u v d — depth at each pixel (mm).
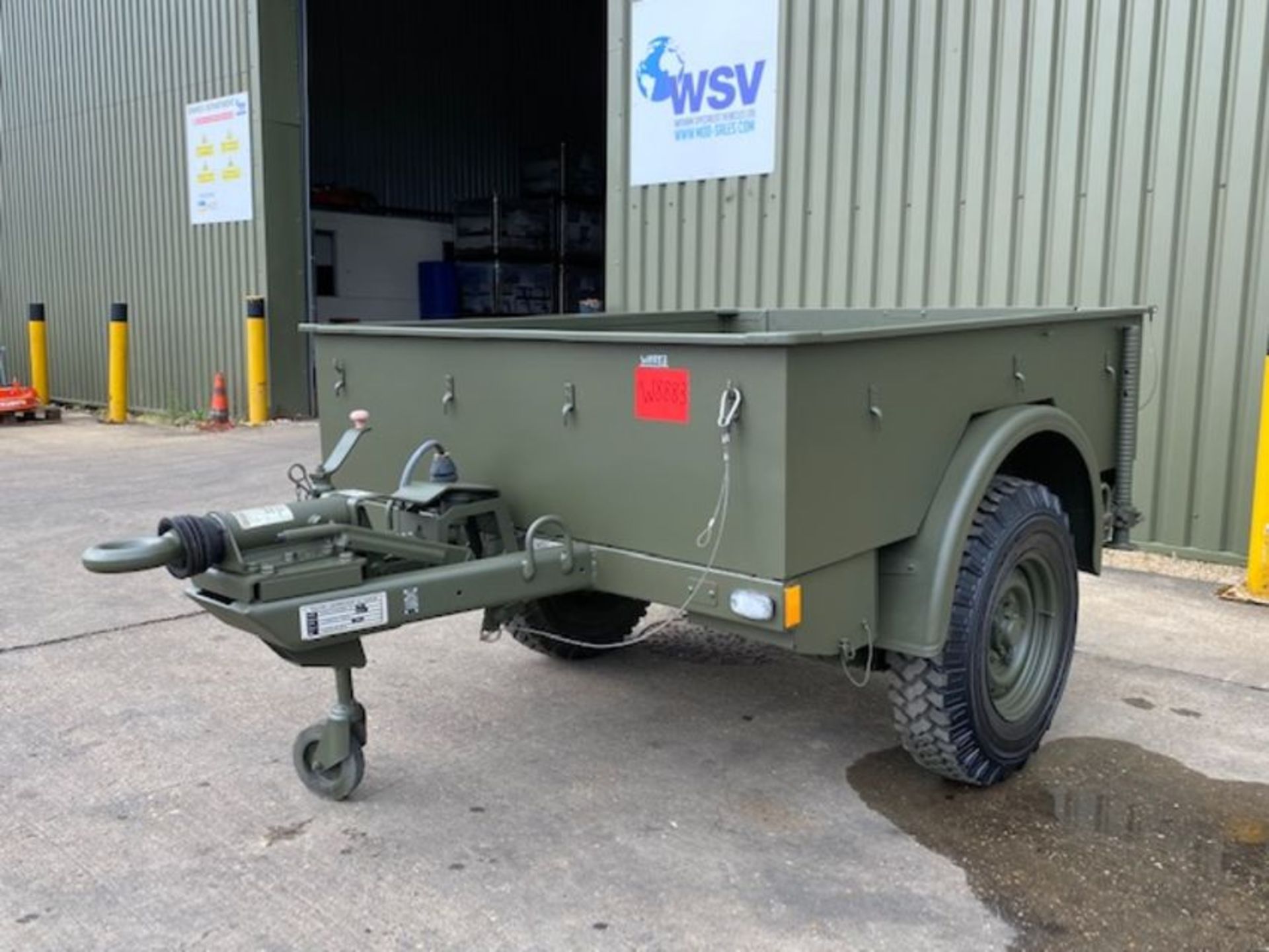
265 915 2838
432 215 18891
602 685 4441
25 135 15336
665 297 8250
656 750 3838
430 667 4641
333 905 2879
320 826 3293
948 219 6789
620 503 3221
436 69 18734
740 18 7547
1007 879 3000
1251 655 4734
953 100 6688
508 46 19766
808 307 7473
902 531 3191
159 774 3631
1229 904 2881
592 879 3004
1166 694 4309
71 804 3424
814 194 7355
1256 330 5789
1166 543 6219
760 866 3070
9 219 16000
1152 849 3156
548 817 3354
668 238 8180
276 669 4598
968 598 3283
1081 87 6215
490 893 2938
